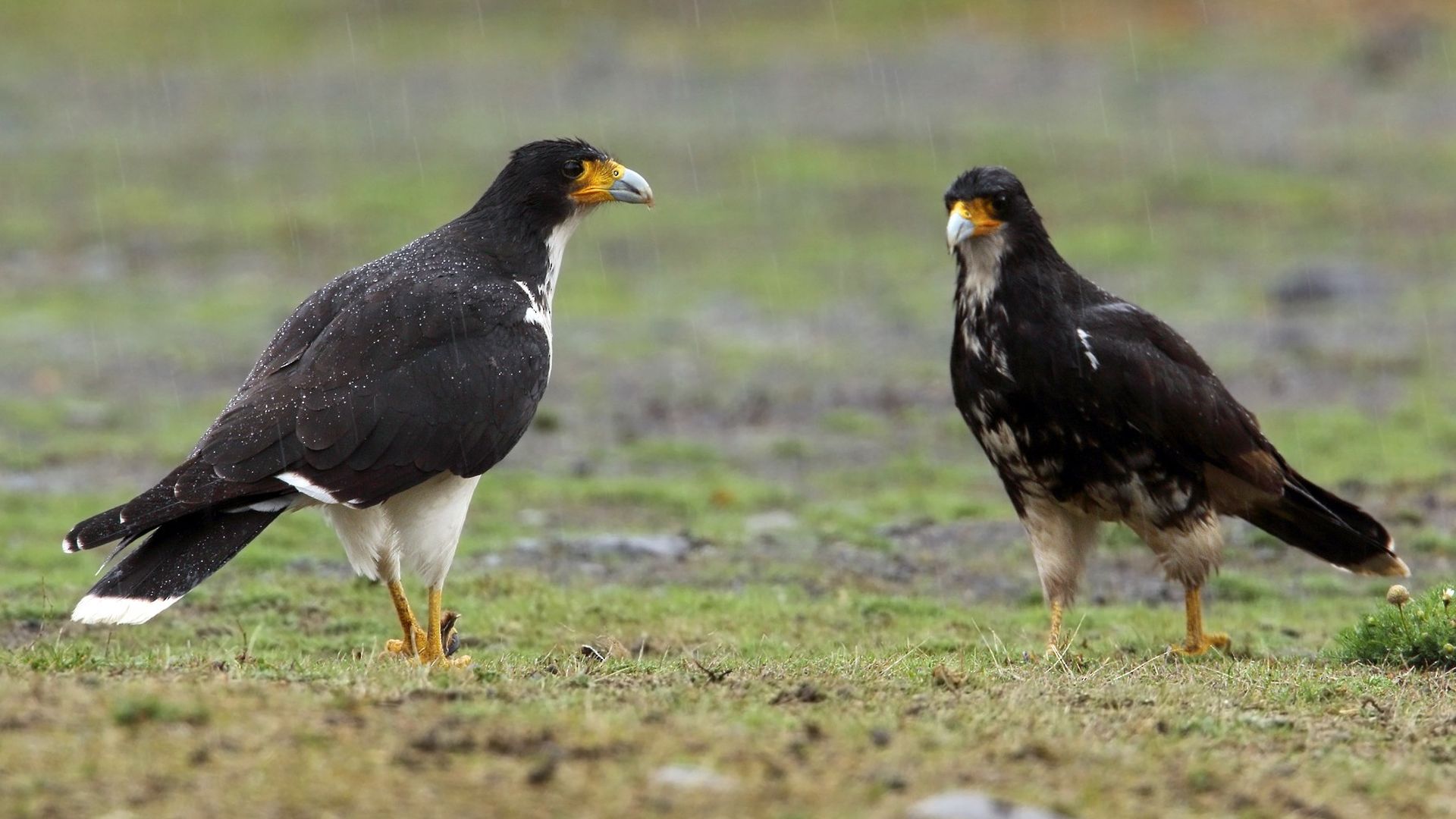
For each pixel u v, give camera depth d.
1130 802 6.75
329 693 7.82
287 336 10.14
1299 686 9.33
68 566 14.16
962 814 6.30
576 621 12.45
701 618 12.59
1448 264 29.66
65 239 30.48
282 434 9.45
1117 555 15.31
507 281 10.80
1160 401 10.91
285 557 14.20
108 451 18.81
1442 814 6.94
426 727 7.19
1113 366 10.87
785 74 45.69
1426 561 14.88
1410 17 50.25
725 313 27.23
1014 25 50.75
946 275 29.72
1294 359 23.69
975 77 45.34
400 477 9.75
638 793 6.48
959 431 20.67
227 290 27.84
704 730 7.29
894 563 15.00
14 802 6.30
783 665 9.36
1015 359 11.09
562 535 15.55
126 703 7.15
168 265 29.27
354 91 43.59
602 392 22.45
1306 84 44.66
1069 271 11.29
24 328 25.19
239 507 9.34
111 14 50.09
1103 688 8.86
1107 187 34.44
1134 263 29.55
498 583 13.49
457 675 8.62
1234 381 22.59
